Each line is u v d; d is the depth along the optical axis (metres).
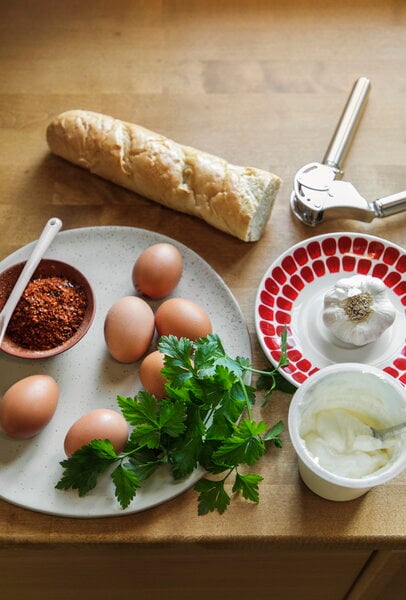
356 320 0.80
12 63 0.98
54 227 0.83
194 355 0.77
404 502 0.75
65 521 0.74
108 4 1.02
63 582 0.91
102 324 0.83
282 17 1.02
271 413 0.79
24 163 0.92
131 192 0.90
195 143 0.93
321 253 0.86
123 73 0.98
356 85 0.94
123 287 0.85
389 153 0.92
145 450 0.75
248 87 0.97
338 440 0.75
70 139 0.88
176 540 0.74
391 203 0.86
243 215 0.84
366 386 0.74
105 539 0.74
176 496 0.74
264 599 0.98
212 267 0.86
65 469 0.75
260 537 0.74
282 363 0.77
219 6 1.02
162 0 1.03
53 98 0.96
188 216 0.89
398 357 0.81
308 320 0.83
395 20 1.02
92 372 0.80
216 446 0.73
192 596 0.97
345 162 0.92
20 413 0.74
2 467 0.76
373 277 0.83
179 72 0.98
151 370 0.76
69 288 0.82
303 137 0.93
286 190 0.90
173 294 0.83
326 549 0.75
